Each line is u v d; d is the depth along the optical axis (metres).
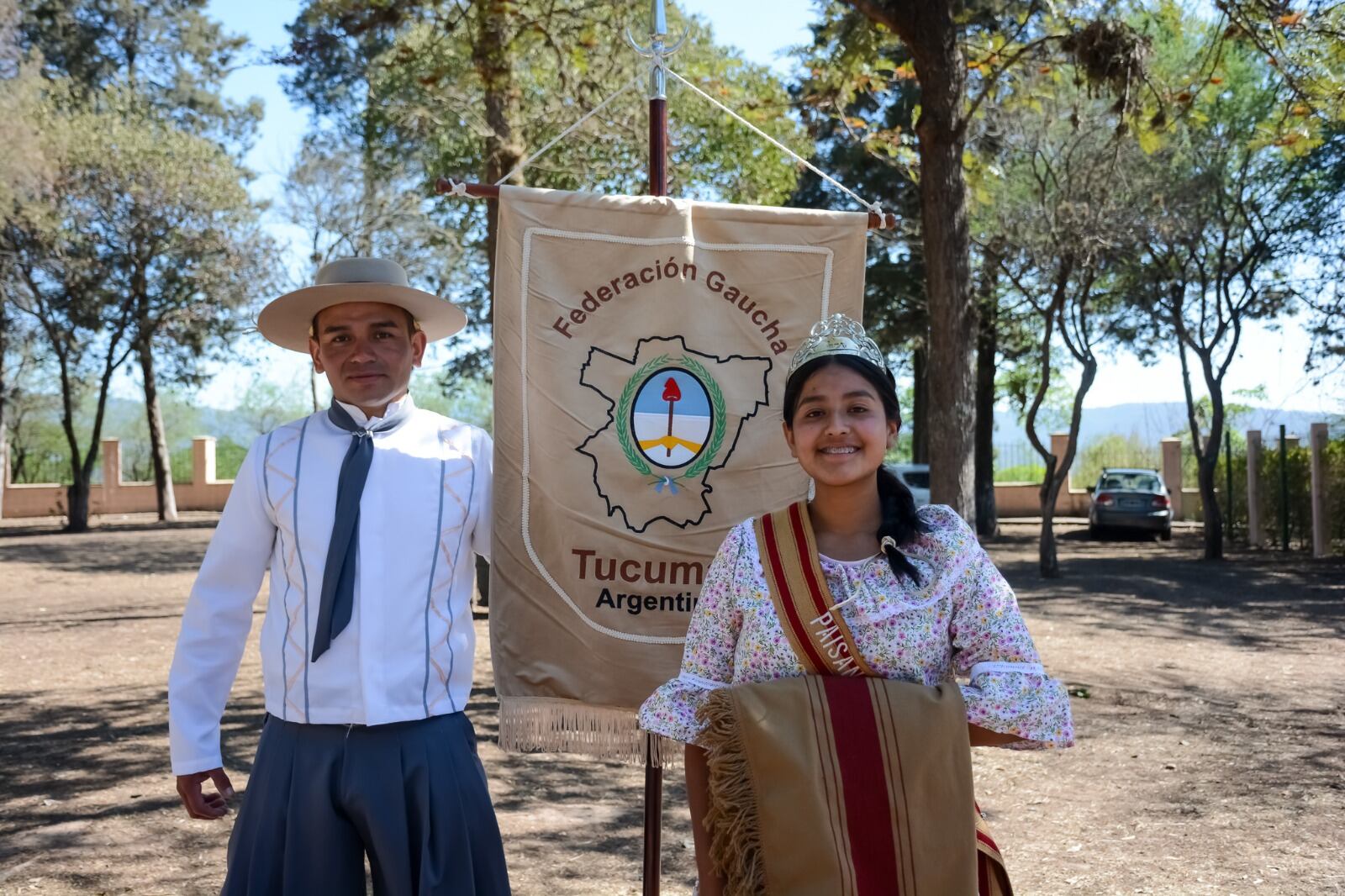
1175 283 18.56
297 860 2.66
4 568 18.69
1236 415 35.94
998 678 2.14
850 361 2.27
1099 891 4.43
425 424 2.95
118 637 11.38
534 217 3.22
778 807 2.03
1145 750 6.70
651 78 3.44
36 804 5.55
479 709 7.92
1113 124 15.40
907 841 2.02
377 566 2.72
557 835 5.17
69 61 33.62
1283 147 8.59
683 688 2.29
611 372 3.23
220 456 40.69
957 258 7.84
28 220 24.34
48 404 39.12
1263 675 9.11
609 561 3.22
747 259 3.28
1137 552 21.11
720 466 3.24
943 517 2.29
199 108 35.72
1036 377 33.88
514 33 8.64
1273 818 5.33
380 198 23.81
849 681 2.11
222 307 27.44
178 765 2.75
